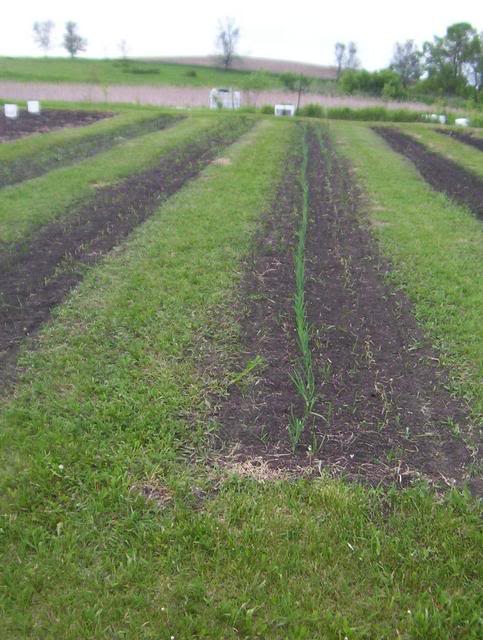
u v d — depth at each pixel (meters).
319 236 7.48
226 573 2.70
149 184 9.88
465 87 40.31
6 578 2.63
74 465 3.31
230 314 5.16
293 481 3.25
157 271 6.04
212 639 2.42
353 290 5.82
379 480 3.28
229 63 55.34
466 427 3.75
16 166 11.14
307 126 19.28
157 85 35.44
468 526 2.95
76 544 2.81
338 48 56.53
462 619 2.50
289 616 2.50
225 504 3.07
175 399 3.89
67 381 4.12
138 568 2.70
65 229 7.46
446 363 4.44
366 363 4.47
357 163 12.37
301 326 4.54
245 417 3.80
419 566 2.74
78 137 14.29
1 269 6.16
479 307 5.38
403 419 3.82
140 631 2.43
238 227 7.52
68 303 5.35
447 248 7.07
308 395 4.01
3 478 3.21
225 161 11.94
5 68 44.91
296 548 2.82
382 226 7.92
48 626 2.44
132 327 4.88
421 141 16.55
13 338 4.76
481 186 10.68
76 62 52.84
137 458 3.37
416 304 5.47
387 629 2.46
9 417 3.73
